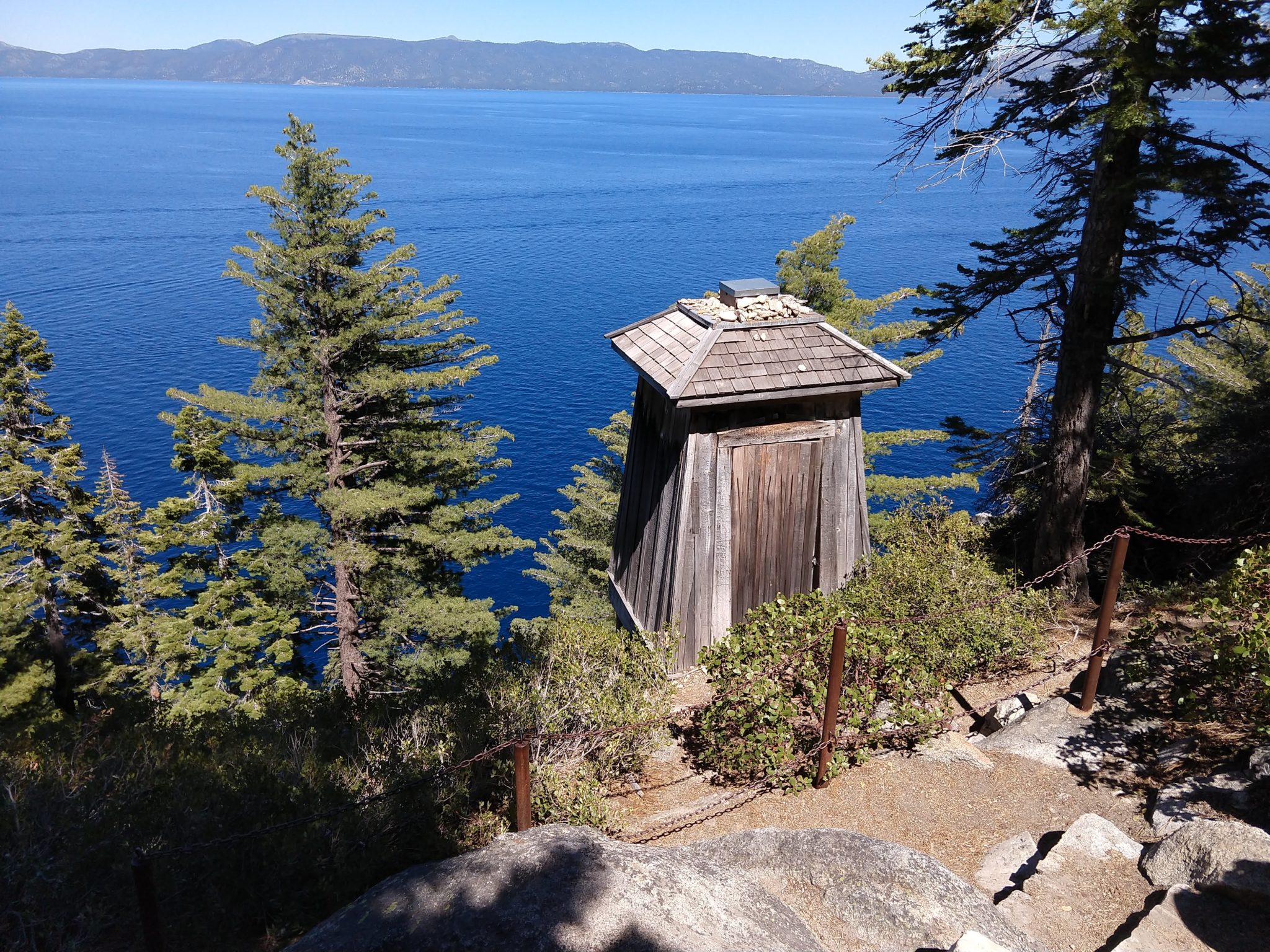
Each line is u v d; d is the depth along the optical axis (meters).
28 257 111.69
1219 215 9.80
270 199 19.03
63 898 4.45
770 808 6.54
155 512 22.38
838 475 9.55
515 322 87.69
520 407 67.06
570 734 6.75
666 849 4.66
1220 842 4.74
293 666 26.52
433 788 5.98
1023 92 10.49
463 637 21.53
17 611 21.64
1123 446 14.77
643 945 3.70
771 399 8.77
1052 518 11.12
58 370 71.44
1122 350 18.20
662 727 7.35
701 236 132.88
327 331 20.30
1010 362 68.94
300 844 5.08
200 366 73.88
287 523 20.67
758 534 9.38
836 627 6.27
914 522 11.21
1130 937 4.25
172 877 4.75
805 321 9.37
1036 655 8.66
